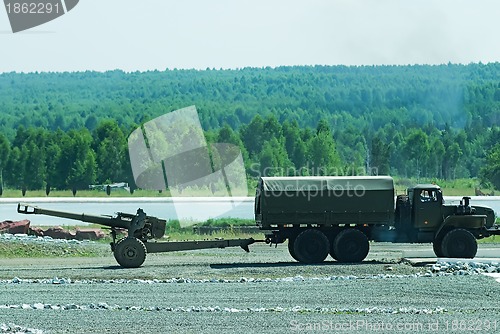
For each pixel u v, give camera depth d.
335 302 54.66
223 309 51.88
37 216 151.25
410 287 60.22
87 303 54.41
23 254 85.88
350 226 76.69
